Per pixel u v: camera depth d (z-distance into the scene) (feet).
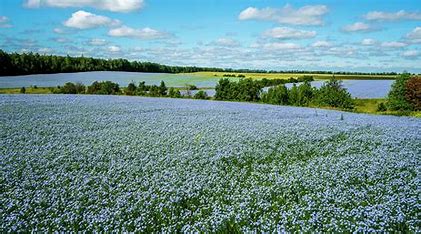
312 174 38.70
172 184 35.50
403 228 25.85
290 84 258.37
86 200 31.63
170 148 52.29
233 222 26.73
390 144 57.72
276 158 47.67
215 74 379.76
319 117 98.68
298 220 26.53
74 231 24.97
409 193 32.63
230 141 57.06
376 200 30.96
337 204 29.89
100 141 55.47
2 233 24.84
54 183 35.24
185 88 237.04
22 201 30.78
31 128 64.39
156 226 26.37
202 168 42.14
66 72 370.94
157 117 86.38
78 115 83.97
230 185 35.78
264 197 31.94
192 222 27.61
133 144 53.62
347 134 67.46
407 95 136.56
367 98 183.83
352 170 40.70
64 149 49.01
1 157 43.11
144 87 193.26
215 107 119.55
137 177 37.50
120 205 29.81
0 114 79.56
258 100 182.29
